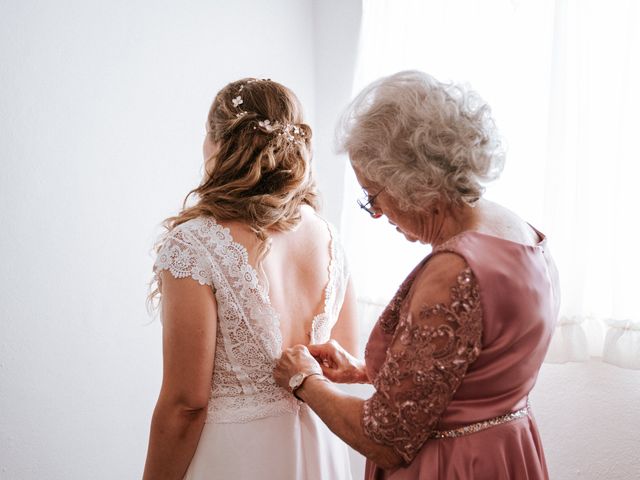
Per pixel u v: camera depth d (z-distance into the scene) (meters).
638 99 1.82
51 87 1.97
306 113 2.69
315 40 2.70
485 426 1.17
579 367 2.04
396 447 1.12
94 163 2.08
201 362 1.34
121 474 2.22
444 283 1.09
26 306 1.96
